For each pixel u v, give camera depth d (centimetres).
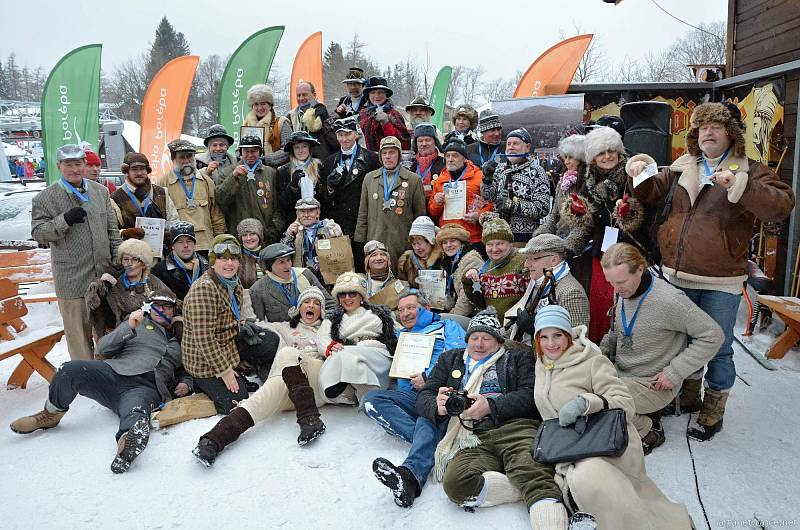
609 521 300
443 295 548
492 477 336
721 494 348
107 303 507
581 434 327
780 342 532
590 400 330
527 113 684
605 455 316
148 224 553
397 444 413
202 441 391
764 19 694
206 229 616
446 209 600
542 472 331
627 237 448
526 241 563
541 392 362
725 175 372
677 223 415
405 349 454
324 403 471
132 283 509
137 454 394
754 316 590
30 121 4084
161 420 439
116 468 384
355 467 387
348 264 586
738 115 395
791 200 370
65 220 494
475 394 380
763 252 661
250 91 725
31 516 346
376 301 552
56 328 551
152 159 1071
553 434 334
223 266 468
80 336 525
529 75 966
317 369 462
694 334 383
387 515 339
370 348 459
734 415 442
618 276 389
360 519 337
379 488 364
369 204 623
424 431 379
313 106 738
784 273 625
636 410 389
